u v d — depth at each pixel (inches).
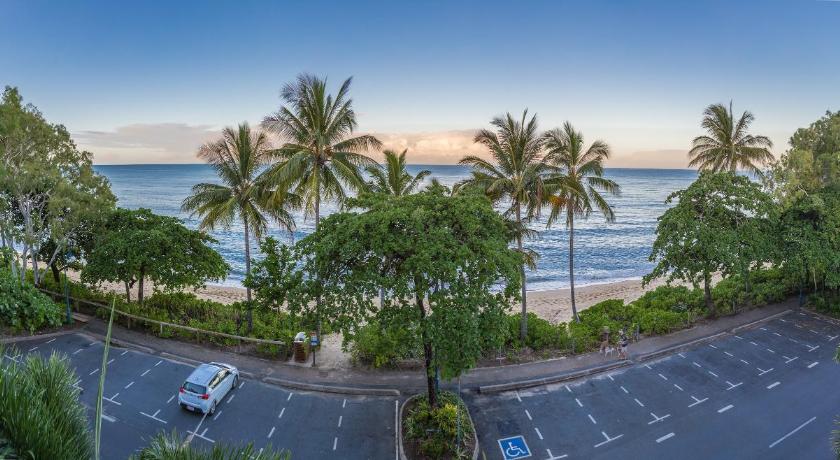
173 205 4591.5
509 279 735.1
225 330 1093.1
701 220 1228.5
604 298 1898.4
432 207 771.4
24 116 1041.5
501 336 751.7
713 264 1204.5
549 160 1151.0
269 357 1010.1
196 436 735.1
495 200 1122.0
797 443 758.5
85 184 1151.0
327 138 1028.5
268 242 966.4
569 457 720.3
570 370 979.3
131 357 975.0
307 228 3373.5
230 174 1084.5
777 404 872.3
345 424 785.6
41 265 1902.1
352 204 813.2
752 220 1255.5
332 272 775.1
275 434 751.7
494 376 950.4
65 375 255.1
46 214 1149.7
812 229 1282.0
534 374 960.3
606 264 2674.7
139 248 1099.9
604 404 864.3
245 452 256.2
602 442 756.0
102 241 1128.2
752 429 796.0
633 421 813.9
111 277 1089.4
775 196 1439.5
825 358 1058.7
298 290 800.9
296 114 1058.1
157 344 1041.5
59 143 1146.0
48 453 217.5
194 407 779.4
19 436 214.8
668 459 717.9
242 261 2600.9
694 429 794.2
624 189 7347.4
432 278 711.1
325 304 769.6
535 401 870.4
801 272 1246.9
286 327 1214.3
